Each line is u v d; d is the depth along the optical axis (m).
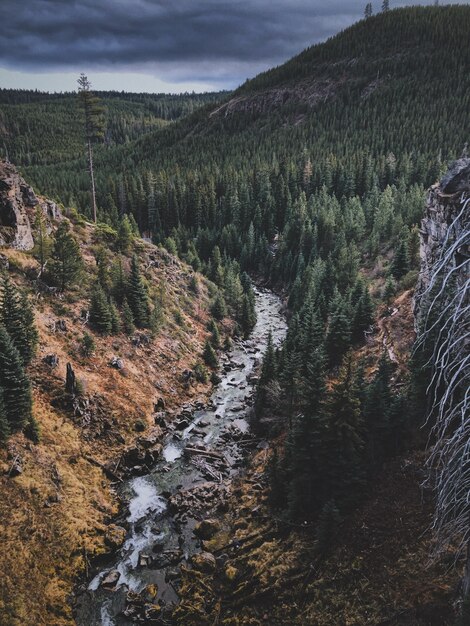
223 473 40.56
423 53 192.00
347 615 24.81
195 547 32.69
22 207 53.94
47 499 32.91
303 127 178.62
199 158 178.50
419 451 31.55
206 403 52.38
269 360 46.94
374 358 46.25
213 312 73.25
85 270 58.31
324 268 77.19
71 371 41.28
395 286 56.84
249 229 108.19
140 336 55.25
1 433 33.44
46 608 27.22
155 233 116.31
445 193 38.22
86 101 71.31
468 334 8.38
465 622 16.62
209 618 27.11
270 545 30.95
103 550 31.67
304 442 31.53
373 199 103.56
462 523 12.59
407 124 151.12
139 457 41.12
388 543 27.33
